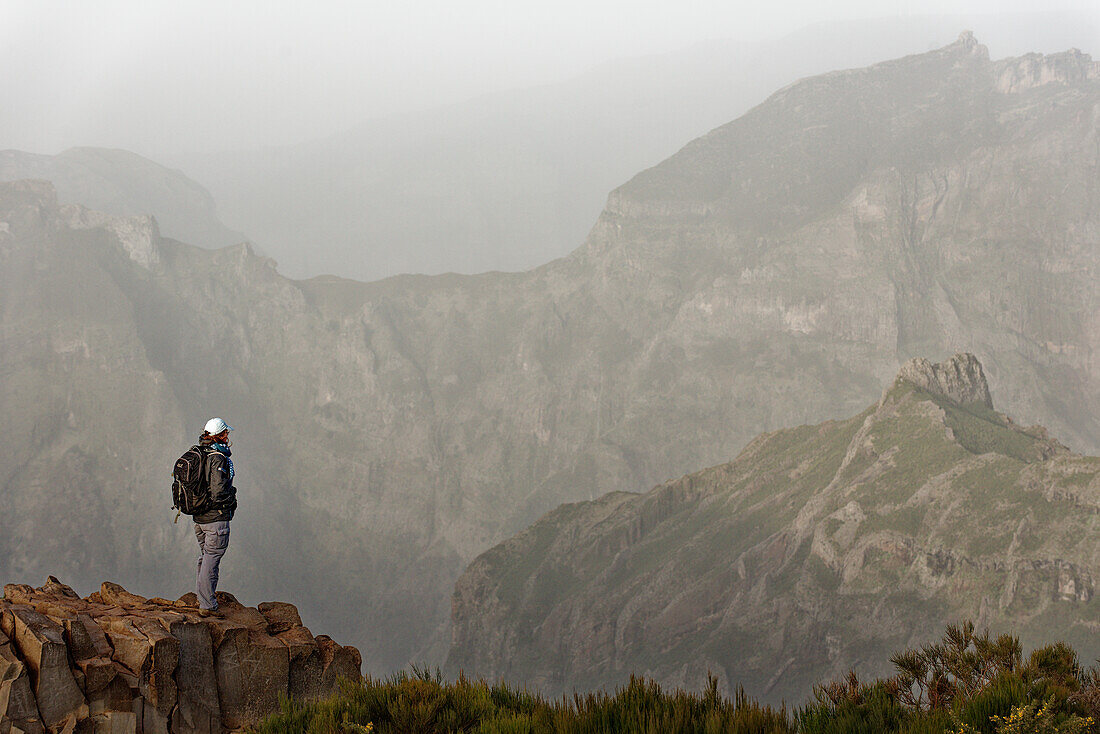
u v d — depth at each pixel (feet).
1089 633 401.08
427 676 25.62
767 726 20.51
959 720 20.17
